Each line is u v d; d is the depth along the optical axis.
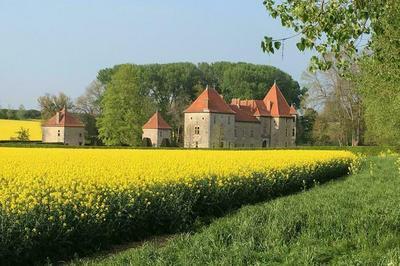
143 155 29.83
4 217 9.52
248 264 8.14
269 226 10.57
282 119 104.25
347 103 72.19
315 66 8.13
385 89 25.88
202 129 92.56
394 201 14.63
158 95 124.06
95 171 16.48
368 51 9.59
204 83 128.62
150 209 12.92
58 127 97.19
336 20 7.38
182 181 15.12
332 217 11.52
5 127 101.12
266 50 7.50
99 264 8.97
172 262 8.39
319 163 26.31
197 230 13.13
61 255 10.26
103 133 78.94
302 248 9.15
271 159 26.19
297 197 17.08
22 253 9.52
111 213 11.71
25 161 22.12
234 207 16.50
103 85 114.81
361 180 22.56
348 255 8.71
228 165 20.72
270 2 7.62
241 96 123.12
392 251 8.20
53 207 10.45
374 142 68.81
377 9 7.23
